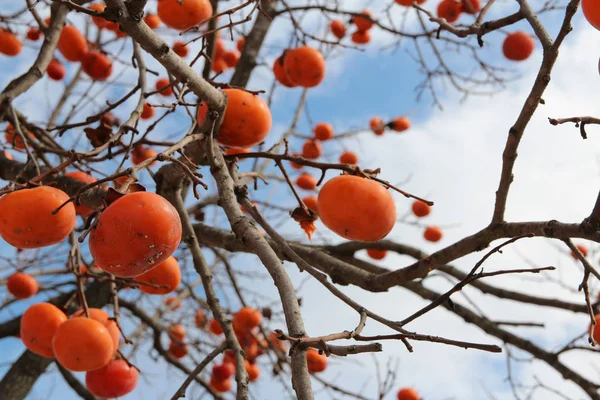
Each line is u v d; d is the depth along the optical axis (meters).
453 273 4.85
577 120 1.95
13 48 5.21
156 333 5.43
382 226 2.21
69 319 2.95
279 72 4.19
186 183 4.18
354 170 2.39
